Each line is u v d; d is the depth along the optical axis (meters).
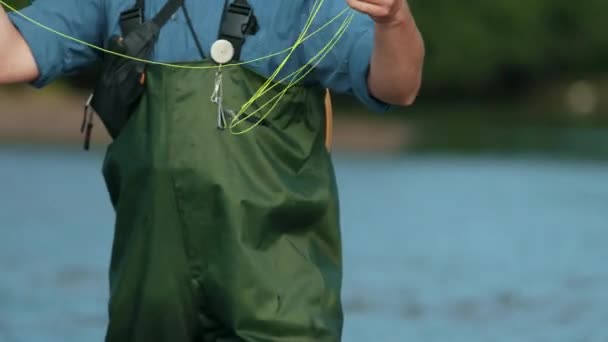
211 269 8.20
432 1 102.12
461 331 19.23
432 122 89.94
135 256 8.29
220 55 8.24
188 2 8.36
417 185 44.91
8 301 20.81
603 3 106.69
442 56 102.25
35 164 50.31
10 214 33.34
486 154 63.38
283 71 8.33
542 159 59.72
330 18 8.28
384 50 7.97
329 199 8.41
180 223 8.21
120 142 8.40
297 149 8.37
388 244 28.61
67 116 71.62
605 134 81.19
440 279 23.81
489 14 102.75
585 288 23.14
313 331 8.20
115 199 8.58
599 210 36.66
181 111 8.23
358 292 22.28
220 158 8.19
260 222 8.20
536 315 20.62
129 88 8.32
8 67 8.46
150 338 8.34
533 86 106.31
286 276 8.25
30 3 8.73
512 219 34.16
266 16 8.30
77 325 19.17
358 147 70.00
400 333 19.00
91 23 8.57
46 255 25.94
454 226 32.38
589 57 107.00
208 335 8.37
